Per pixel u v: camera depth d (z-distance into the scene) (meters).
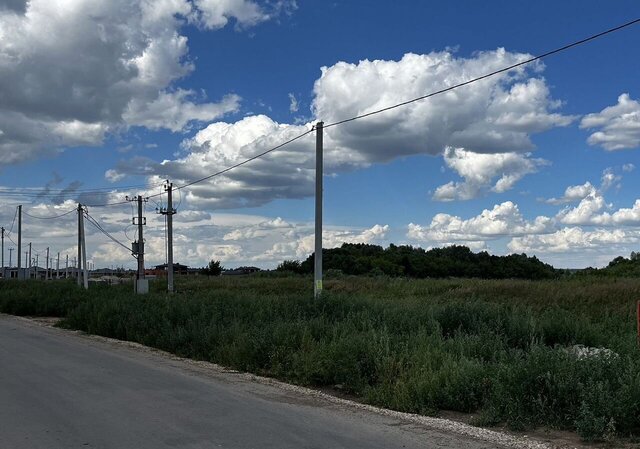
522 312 19.16
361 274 87.38
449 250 99.88
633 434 8.21
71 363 14.86
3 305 38.34
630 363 9.21
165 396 10.63
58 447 7.24
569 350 10.75
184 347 17.67
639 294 29.56
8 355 16.36
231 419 8.91
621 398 8.21
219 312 20.27
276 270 99.12
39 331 25.09
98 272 147.50
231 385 12.21
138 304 25.30
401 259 95.38
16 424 8.38
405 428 8.71
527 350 12.43
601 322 19.36
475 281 44.84
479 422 9.05
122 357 16.48
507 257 95.94
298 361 13.01
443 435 8.32
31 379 12.27
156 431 8.05
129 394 10.73
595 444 7.89
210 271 105.69
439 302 28.48
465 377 10.17
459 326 15.62
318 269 22.39
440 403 10.09
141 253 47.66
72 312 27.75
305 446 7.48
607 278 43.31
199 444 7.43
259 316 18.78
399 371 11.40
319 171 22.83
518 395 9.20
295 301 20.78
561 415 8.86
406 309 18.39
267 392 11.56
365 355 12.34
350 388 11.80
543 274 91.19
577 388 8.79
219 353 15.73
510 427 8.78
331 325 15.61
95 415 8.97
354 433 8.29
